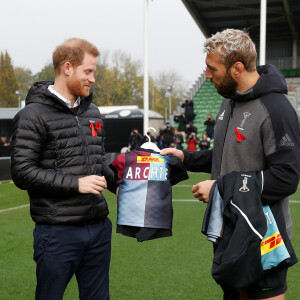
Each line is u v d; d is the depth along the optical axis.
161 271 4.01
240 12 24.50
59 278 2.23
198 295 3.43
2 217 6.71
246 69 1.87
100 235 2.36
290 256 1.85
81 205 2.23
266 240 1.79
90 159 2.32
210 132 18.70
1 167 11.96
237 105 1.93
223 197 1.82
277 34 29.06
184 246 4.85
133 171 2.28
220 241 1.84
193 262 4.27
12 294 3.52
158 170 2.27
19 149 2.14
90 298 2.39
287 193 1.79
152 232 2.24
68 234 2.22
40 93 2.22
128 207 2.26
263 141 1.83
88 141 2.33
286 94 1.91
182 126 20.48
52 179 2.11
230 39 1.85
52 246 2.21
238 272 1.70
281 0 22.27
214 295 3.42
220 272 1.72
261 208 1.75
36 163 2.18
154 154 2.29
